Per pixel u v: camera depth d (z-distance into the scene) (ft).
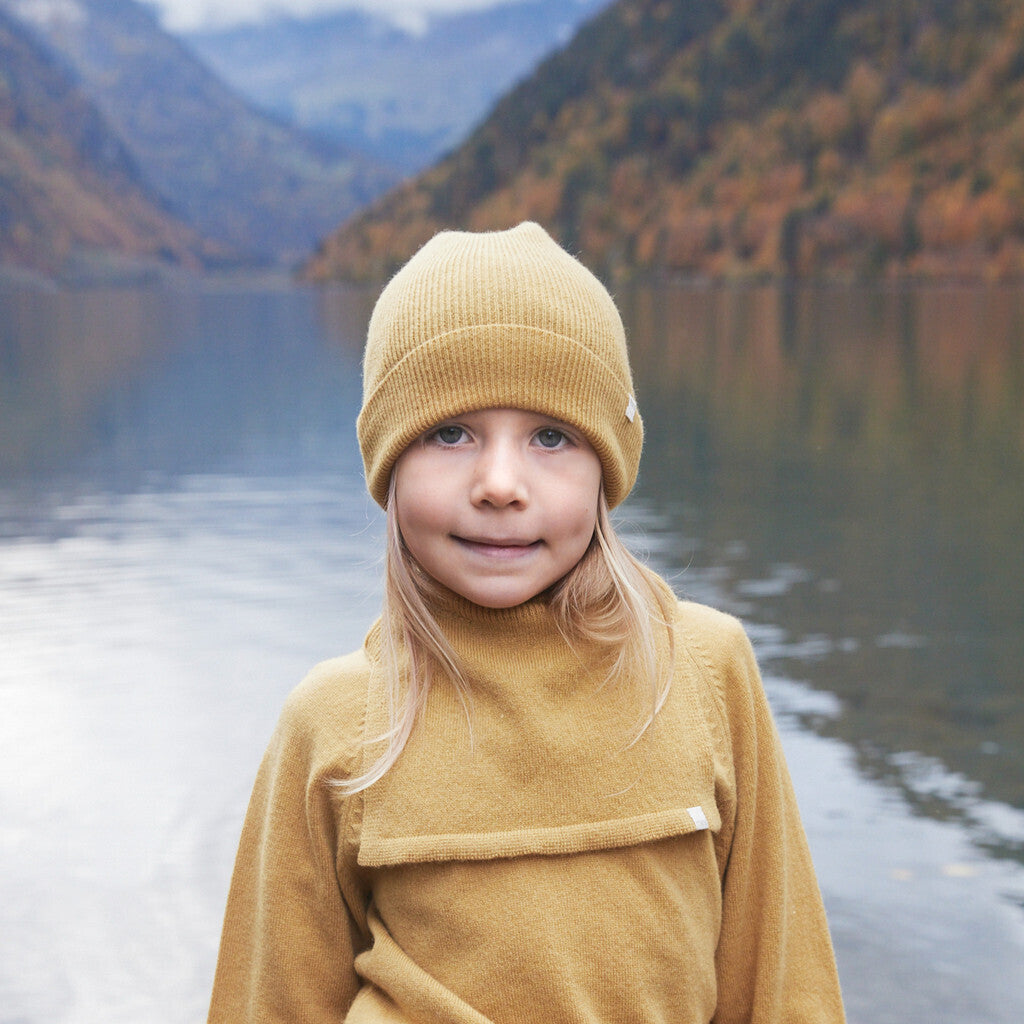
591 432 3.52
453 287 3.51
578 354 3.49
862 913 10.57
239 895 4.18
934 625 20.26
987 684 16.98
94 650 18.63
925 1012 9.12
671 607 3.92
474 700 3.67
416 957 3.65
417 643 3.72
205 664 17.90
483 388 3.44
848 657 18.35
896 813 12.60
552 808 3.59
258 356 89.86
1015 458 40.47
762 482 36.01
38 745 14.85
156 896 11.22
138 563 24.47
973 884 11.06
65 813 12.94
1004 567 24.63
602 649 3.70
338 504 30.86
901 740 14.74
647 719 3.65
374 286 339.16
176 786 13.64
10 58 595.88
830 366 76.59
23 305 220.43
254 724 15.52
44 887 11.35
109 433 46.52
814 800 12.98
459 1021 3.47
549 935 3.52
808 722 15.46
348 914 3.94
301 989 3.91
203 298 269.64
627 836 3.57
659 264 274.16
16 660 18.20
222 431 46.60
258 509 30.35
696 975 3.69
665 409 55.67
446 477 3.52
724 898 3.97
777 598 22.21
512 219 318.65
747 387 65.00
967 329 110.73
